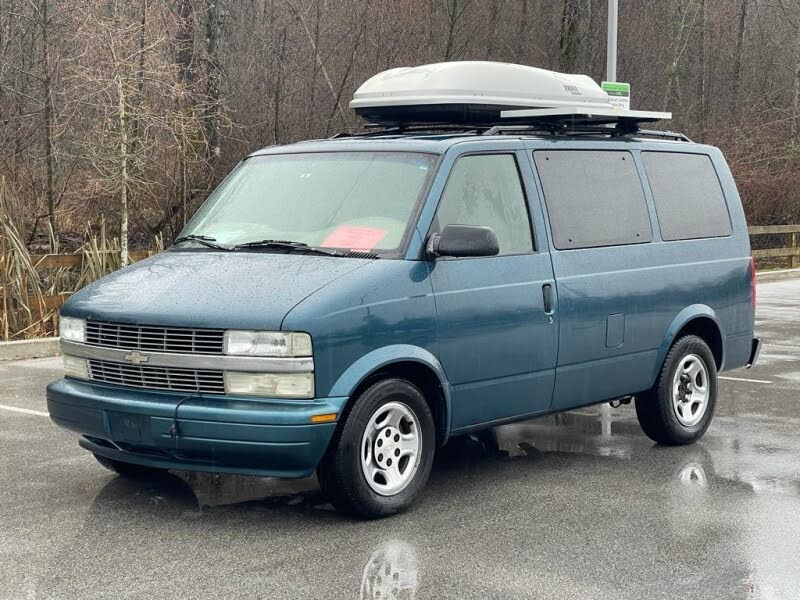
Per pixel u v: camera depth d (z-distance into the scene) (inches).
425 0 941.2
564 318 260.7
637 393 286.7
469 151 249.6
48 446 294.4
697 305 299.6
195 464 218.7
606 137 290.5
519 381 252.1
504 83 293.1
